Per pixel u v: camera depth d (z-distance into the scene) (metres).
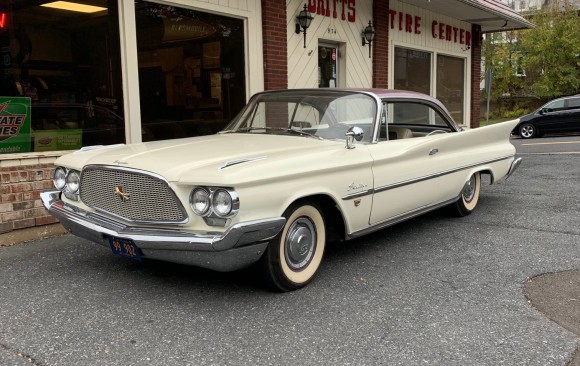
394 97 5.17
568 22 28.16
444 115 6.02
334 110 4.91
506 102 32.88
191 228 3.54
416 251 5.08
